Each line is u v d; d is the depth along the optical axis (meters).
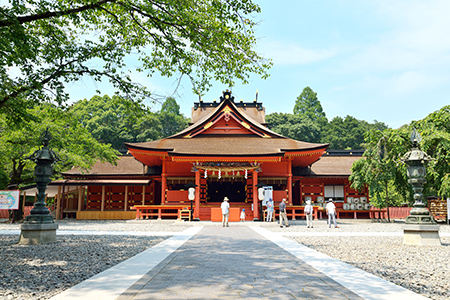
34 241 12.47
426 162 13.42
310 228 21.14
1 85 10.98
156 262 8.23
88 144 29.38
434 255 9.92
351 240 13.87
